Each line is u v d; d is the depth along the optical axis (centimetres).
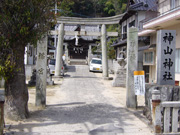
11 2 536
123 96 1073
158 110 494
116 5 4312
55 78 1753
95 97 1037
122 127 569
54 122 604
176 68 1274
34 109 758
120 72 1425
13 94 605
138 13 1933
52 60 2081
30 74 1672
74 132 525
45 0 602
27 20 566
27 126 560
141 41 1838
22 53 620
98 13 4050
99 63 2436
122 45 2378
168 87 589
